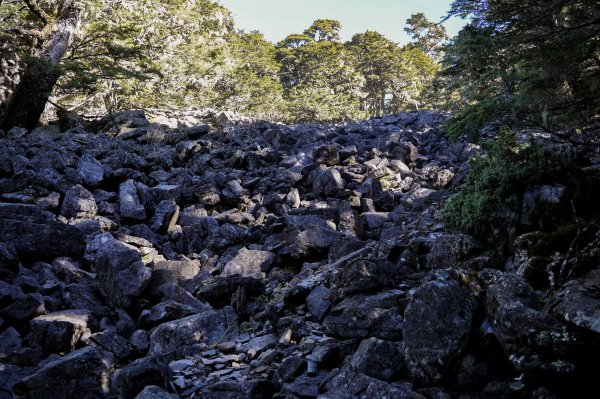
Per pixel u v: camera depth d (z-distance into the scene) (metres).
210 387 5.04
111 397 4.76
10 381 5.10
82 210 10.49
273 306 6.72
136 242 9.73
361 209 12.36
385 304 5.53
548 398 3.75
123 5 32.41
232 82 60.38
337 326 5.46
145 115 22.64
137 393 4.85
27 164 11.96
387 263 6.33
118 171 12.75
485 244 6.24
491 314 4.39
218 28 59.91
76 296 7.13
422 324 4.55
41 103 18.34
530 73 6.46
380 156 16.44
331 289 6.51
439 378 4.30
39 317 6.36
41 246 8.27
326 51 98.06
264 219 12.02
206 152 16.61
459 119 6.75
